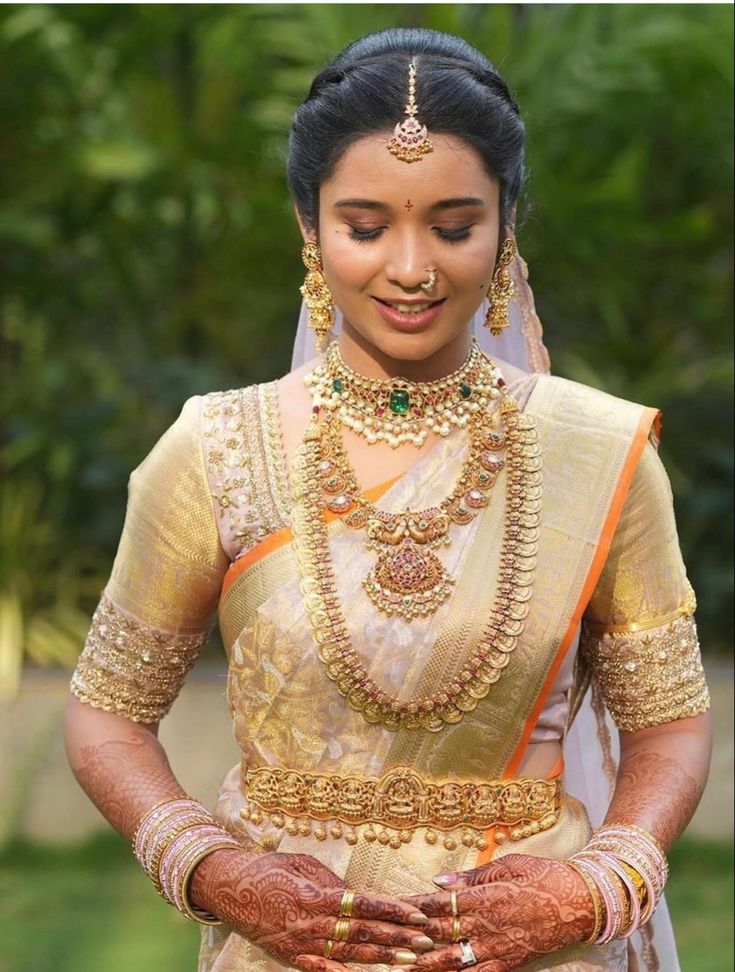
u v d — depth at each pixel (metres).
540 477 2.60
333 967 2.39
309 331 3.12
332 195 2.48
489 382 2.66
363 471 2.60
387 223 2.45
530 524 2.56
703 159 7.86
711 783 6.46
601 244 7.64
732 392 7.80
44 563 7.74
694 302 8.00
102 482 7.67
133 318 8.25
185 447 2.66
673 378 7.79
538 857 2.50
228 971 2.59
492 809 2.53
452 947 2.40
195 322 8.22
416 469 2.59
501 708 2.52
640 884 2.47
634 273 7.94
